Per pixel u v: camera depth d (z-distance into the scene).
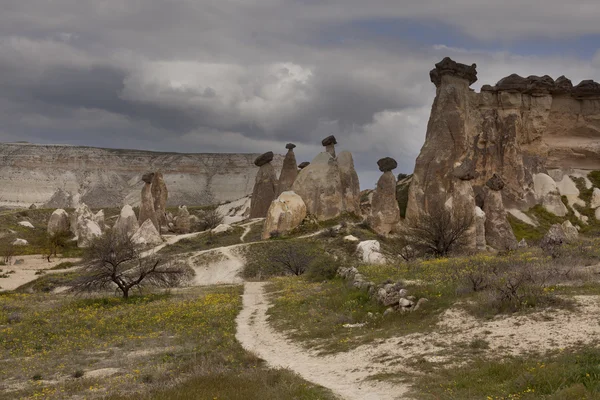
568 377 10.02
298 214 69.06
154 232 71.50
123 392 13.05
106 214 120.31
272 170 88.69
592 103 92.00
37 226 94.94
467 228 47.62
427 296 19.58
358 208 77.12
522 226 76.31
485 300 17.53
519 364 11.76
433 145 72.50
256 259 54.72
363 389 12.30
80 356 19.14
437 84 76.81
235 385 12.45
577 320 14.51
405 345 15.48
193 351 18.31
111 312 29.39
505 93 84.06
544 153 87.94
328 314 22.52
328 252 54.09
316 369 14.81
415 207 70.50
